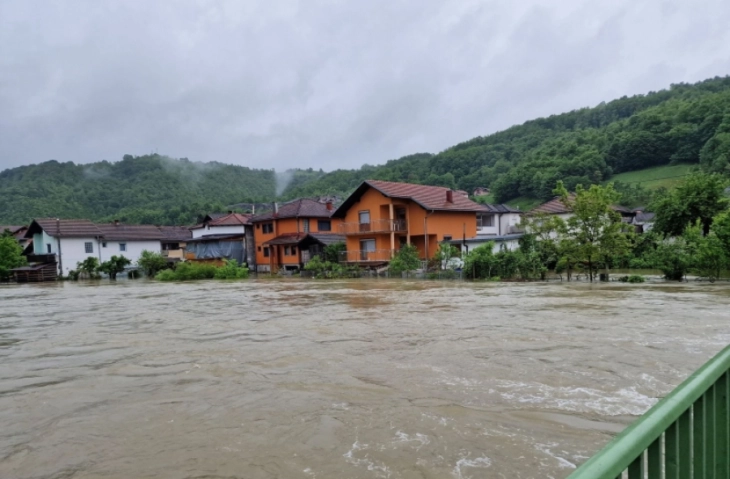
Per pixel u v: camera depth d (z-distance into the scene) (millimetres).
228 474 3496
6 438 4352
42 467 3740
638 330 8484
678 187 30016
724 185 29062
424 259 33562
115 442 4152
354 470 3486
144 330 10344
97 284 34938
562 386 5273
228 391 5508
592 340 7668
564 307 12156
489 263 25891
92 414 4906
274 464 3627
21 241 56594
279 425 4398
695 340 7547
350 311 12406
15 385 6094
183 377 6207
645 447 1344
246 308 14133
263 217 48969
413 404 4844
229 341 8609
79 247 48750
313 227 46469
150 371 6590
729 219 19812
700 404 1791
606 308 11742
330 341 8242
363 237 37438
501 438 3953
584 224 22766
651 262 24938
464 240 34656
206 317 12258
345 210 38844
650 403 4691
